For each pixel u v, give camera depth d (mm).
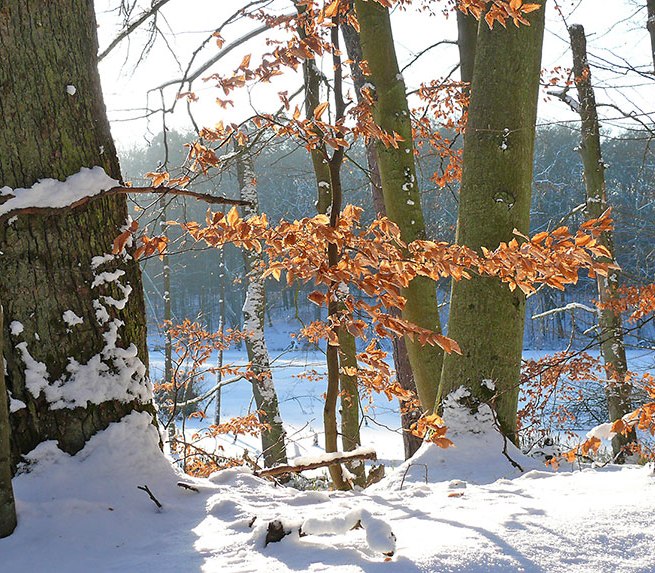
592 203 11812
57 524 2887
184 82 7828
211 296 48469
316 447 14898
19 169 3338
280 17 5039
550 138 30719
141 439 3498
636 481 3664
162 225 4488
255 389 11430
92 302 3488
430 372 7738
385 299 3973
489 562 2234
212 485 3562
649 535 2500
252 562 2357
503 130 6438
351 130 4258
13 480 3188
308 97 8156
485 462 5770
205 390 24312
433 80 9844
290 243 3887
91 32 3688
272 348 40906
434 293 7855
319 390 22719
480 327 6254
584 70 11359
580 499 3225
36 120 3383
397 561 2246
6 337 3287
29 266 3336
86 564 2586
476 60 6699
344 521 2477
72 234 3451
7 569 2559
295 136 4297
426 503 3385
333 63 4957
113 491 3246
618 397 10914
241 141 4520
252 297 11492
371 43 8023
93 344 3473
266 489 3658
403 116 8039
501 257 3820
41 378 3316
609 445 13031
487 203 6441
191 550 2586
